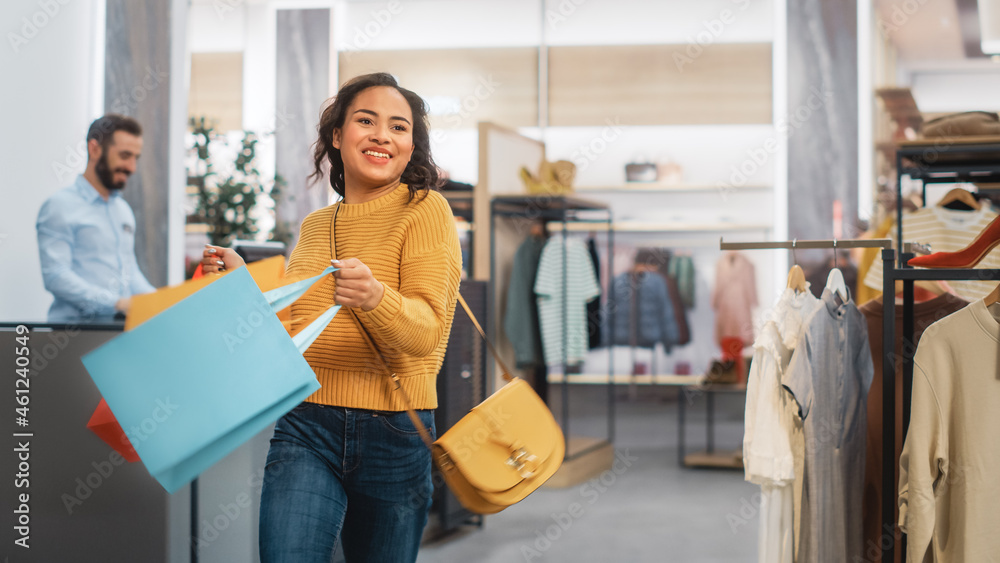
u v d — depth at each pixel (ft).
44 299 11.82
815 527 6.37
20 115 11.40
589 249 17.53
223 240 16.83
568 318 15.81
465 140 23.93
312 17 23.02
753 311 22.24
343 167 5.07
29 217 11.57
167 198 14.93
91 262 9.76
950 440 5.52
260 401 3.85
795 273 6.78
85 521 6.79
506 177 15.60
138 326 3.70
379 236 4.55
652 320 23.02
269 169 22.59
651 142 24.45
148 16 14.57
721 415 22.59
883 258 5.96
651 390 25.13
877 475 7.26
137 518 6.72
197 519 6.95
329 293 4.49
